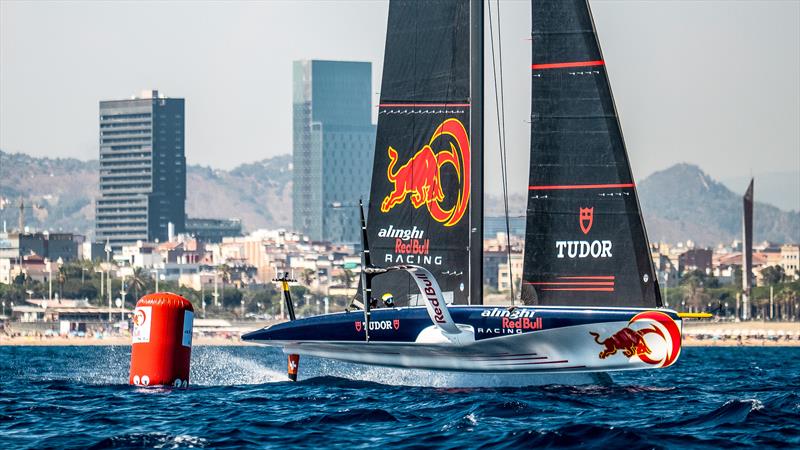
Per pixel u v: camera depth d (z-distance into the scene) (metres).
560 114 105.25
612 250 103.69
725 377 140.50
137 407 93.44
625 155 104.12
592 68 104.88
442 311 100.94
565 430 78.81
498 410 89.62
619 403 96.12
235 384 110.38
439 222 109.81
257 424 83.75
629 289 103.31
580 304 104.06
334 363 113.00
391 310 106.50
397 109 111.88
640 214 103.69
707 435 79.31
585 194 104.44
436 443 76.44
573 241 104.44
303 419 85.38
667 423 84.62
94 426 84.12
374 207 111.88
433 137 110.81
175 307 105.75
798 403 93.50
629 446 74.94
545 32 105.94
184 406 93.75
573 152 104.81
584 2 105.25
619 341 101.19
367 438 78.38
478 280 108.88
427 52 111.50
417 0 111.94
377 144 112.25
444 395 99.44
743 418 86.25
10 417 88.56
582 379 105.81
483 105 110.38
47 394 104.88
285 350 110.75
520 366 103.00
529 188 105.44
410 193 110.94
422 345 103.00
